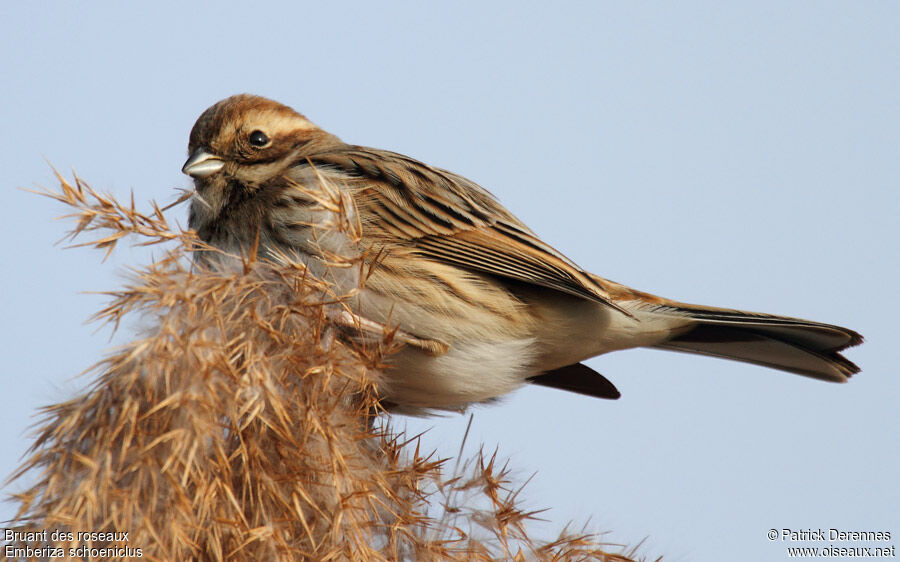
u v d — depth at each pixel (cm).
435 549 611
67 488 504
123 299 542
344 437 579
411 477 621
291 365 573
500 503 643
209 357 529
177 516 505
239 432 530
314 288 613
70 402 521
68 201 569
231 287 572
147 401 520
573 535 649
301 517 528
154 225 584
